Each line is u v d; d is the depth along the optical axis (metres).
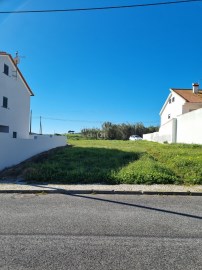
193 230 5.80
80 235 5.47
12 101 27.34
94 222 6.26
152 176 10.99
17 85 28.42
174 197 8.98
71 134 68.75
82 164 14.08
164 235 5.50
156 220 6.45
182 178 11.20
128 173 11.28
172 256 4.57
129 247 4.92
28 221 6.29
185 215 6.87
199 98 33.75
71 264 4.29
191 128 23.61
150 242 5.15
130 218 6.59
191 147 20.47
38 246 4.93
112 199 8.61
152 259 4.47
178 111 34.97
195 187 10.08
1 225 6.01
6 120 26.03
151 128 67.25
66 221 6.31
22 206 7.64
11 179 11.48
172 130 27.59
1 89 24.97
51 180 11.07
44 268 4.16
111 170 11.95
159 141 33.75
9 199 8.53
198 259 4.48
